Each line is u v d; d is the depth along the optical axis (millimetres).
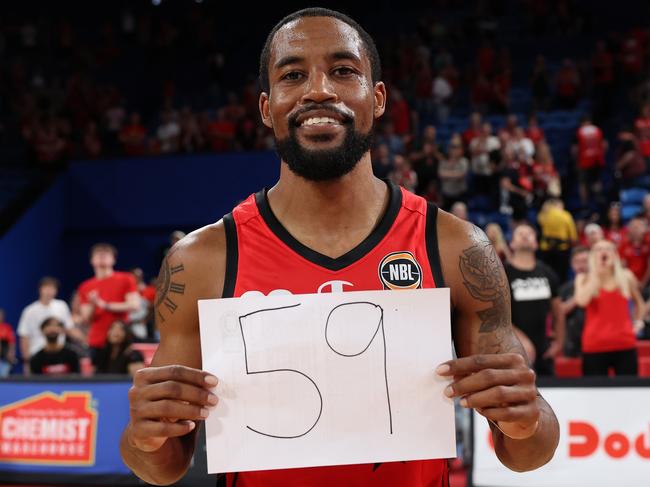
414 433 1609
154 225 12875
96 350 7125
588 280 6016
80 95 14016
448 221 1790
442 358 1622
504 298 1771
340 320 1627
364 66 1717
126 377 5570
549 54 15203
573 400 5090
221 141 13031
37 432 5609
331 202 1728
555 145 12977
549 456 1667
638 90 13086
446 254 1759
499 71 14109
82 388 5598
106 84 15352
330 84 1666
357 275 1708
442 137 13203
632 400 5055
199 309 1628
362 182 1752
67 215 13062
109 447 5488
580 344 6887
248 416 1606
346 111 1665
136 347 6656
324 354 1617
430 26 15359
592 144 11195
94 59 15500
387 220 1754
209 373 1575
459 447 5398
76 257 13172
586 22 15367
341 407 1610
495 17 15656
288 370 1614
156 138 13641
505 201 10727
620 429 5043
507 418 1483
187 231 12852
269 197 1804
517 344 1748
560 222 9500
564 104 13539
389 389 1615
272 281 1709
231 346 1618
